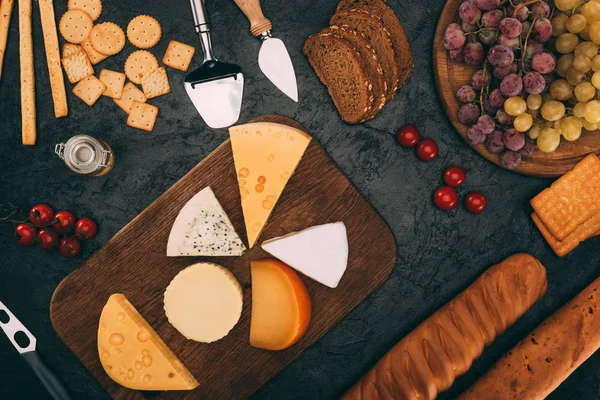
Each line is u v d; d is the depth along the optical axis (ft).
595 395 5.88
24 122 5.37
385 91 5.02
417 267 5.67
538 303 5.76
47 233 5.26
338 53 5.01
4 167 5.47
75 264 5.49
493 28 4.74
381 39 4.96
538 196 5.46
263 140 5.14
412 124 5.57
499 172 5.63
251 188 5.20
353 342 5.64
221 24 5.44
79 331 5.31
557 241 5.53
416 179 5.61
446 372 5.24
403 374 5.26
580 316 5.38
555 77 4.96
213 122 5.46
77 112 5.46
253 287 5.21
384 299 5.66
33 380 5.60
